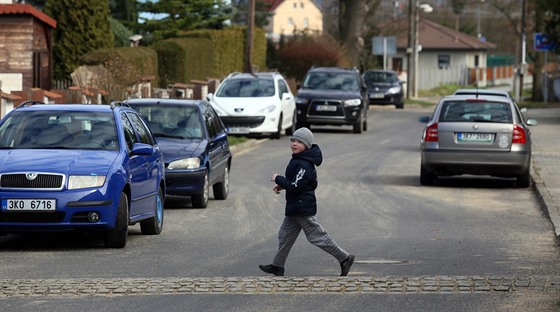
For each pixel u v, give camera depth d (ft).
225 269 90.99
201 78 373.61
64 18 314.76
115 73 242.78
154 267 91.97
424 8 564.71
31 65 268.00
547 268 91.45
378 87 452.35
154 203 114.52
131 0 434.30
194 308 73.10
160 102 149.38
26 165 100.63
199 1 437.99
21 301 75.56
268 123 256.93
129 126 113.60
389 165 202.80
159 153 119.65
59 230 100.12
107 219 100.94
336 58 495.82
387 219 128.36
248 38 354.74
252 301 75.41
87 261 95.30
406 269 90.53
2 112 173.06
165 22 426.92
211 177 142.72
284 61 496.64
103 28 319.06
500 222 126.11
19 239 111.75
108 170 101.96
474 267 91.81
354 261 95.25
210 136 147.23
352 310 72.23
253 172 188.44
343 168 195.93
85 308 73.20
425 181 167.73
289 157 218.38
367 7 565.12
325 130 306.96
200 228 120.57
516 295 76.95
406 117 385.91
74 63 315.17
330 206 141.08
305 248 103.96
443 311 71.72
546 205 137.08
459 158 161.38
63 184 99.86
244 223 124.98
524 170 162.20
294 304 74.33
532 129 310.24
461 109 163.63
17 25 267.80
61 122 109.91
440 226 122.11
